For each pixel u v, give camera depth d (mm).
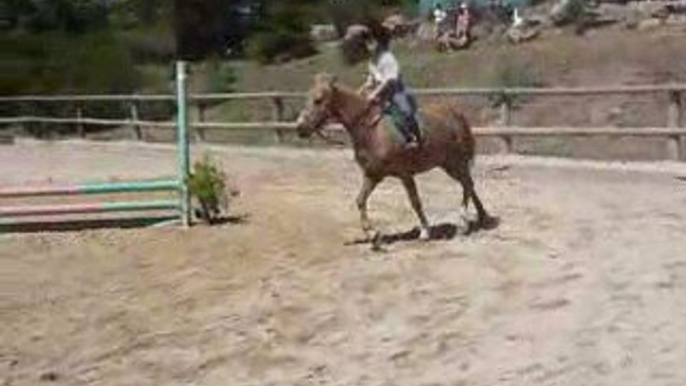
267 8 60438
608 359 8734
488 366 8875
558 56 37594
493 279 11031
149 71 47031
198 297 11430
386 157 12266
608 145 23516
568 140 23984
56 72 40156
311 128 12203
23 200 17953
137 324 10812
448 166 12812
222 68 50000
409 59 42625
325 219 14664
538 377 8531
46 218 16094
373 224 14078
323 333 10047
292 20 57219
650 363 8562
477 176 18047
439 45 43969
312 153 23391
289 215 15133
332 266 12000
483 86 37000
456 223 13734
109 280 12383
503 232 13000
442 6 51094
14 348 10375
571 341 9203
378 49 12312
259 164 22047
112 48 43875
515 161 19578
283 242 13406
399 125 12211
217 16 59969
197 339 10234
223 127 26219
